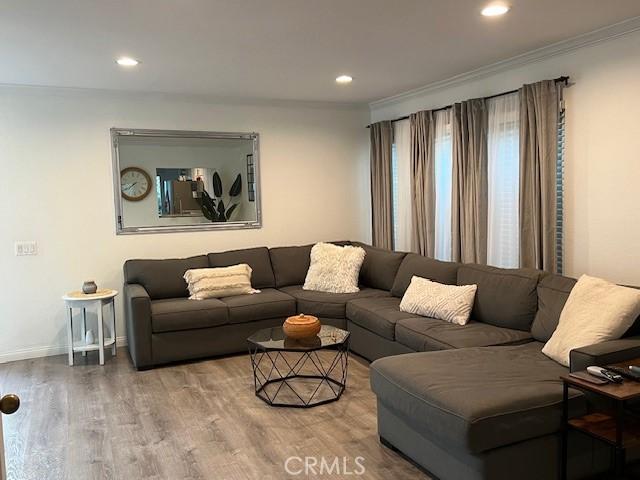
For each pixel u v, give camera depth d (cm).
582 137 372
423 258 468
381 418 293
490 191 445
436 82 488
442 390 243
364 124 620
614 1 291
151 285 486
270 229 582
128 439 308
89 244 500
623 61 342
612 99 350
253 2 275
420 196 520
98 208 502
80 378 418
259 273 536
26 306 479
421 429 258
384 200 582
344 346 459
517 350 310
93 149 497
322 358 456
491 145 443
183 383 402
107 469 274
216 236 555
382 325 405
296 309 491
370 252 540
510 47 378
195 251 546
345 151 614
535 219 393
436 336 351
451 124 478
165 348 439
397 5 287
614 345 258
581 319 287
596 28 340
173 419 335
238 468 271
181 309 443
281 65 412
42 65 393
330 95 545
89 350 477
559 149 388
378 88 513
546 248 387
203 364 448
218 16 296
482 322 386
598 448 250
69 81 448
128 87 478
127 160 511
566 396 234
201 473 267
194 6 279
